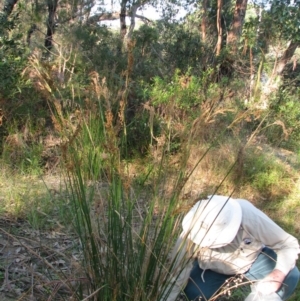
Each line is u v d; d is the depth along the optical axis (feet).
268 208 18.95
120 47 36.35
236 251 9.34
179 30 42.01
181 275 8.69
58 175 18.06
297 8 40.22
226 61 37.99
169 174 8.23
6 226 13.69
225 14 53.31
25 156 19.04
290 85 42.11
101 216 8.45
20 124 20.53
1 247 12.18
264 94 29.68
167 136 8.73
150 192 8.95
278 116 31.17
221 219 8.46
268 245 9.33
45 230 12.93
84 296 8.49
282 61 41.78
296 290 12.03
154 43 39.09
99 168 8.30
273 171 22.17
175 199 7.70
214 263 9.62
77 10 49.42
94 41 34.76
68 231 11.46
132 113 22.50
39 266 10.94
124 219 7.80
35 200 15.07
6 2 31.81
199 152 17.46
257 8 44.11
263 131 27.37
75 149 8.14
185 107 23.43
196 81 29.60
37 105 21.16
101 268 7.82
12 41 22.27
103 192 8.69
